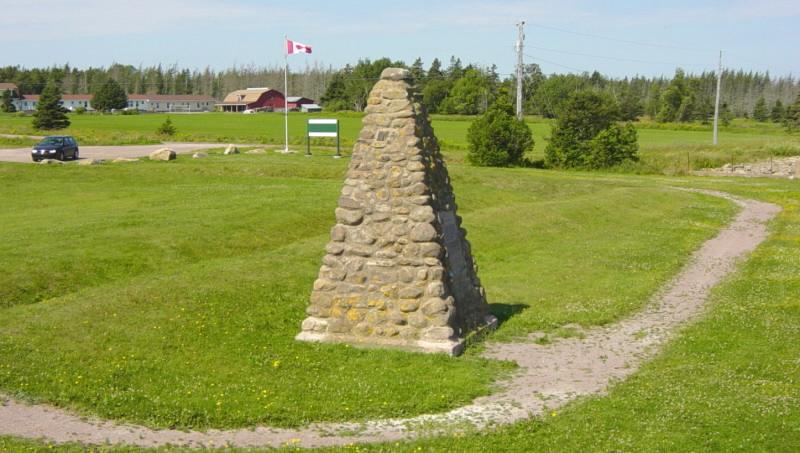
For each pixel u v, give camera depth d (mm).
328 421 10867
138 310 15766
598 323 17141
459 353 14141
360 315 14383
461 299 15055
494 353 14570
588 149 62125
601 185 45469
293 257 21688
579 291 20438
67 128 96125
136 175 39406
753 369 13148
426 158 14375
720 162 65062
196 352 13711
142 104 194000
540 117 130125
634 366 13859
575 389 12422
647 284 21406
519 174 46438
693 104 150500
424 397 11750
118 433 10266
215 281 18312
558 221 32094
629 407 11102
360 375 12758
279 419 10828
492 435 10188
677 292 20922
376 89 14453
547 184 43375
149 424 10609
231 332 14914
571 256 25547
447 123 109500
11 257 19547
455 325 14430
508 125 59719
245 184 36719
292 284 18922
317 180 39094
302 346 14172
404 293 14125
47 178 37625
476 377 12758
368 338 14289
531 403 11672
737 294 20234
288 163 44875
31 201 31672
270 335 14867
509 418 10969
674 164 63469
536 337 15875
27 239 21891
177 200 30812
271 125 108562
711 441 9633
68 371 12461
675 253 27062
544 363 14016
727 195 47094
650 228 33188
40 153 49438
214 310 16172
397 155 14188
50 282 18438
